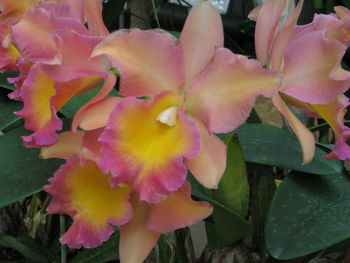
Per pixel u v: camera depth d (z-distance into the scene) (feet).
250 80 1.14
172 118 1.18
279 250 1.25
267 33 1.32
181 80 1.20
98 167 1.18
